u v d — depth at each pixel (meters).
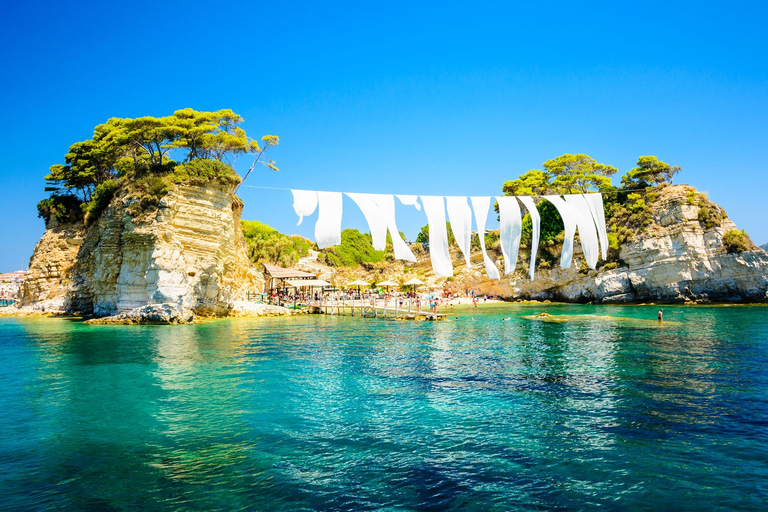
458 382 15.80
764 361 18.81
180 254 36.16
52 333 29.73
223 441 10.39
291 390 14.84
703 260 52.41
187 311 36.38
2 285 88.56
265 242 81.94
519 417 11.95
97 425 11.47
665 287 54.59
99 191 45.06
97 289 39.28
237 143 43.94
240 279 47.66
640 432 10.76
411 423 11.55
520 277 70.19
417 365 18.84
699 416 11.87
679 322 34.12
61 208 52.53
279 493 7.93
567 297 65.44
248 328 33.62
